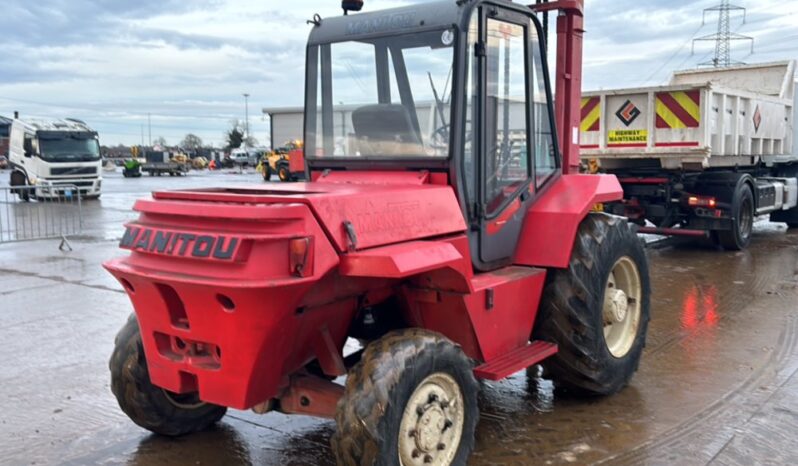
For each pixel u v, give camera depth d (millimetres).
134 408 4023
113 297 8078
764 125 11914
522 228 4668
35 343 6262
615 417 4535
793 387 5020
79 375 5422
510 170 4512
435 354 3389
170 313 3371
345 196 3318
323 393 3562
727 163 11070
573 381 4703
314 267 3082
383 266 3119
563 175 5148
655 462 3900
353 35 4352
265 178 34562
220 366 3283
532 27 4645
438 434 3447
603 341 4699
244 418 4625
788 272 9242
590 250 4605
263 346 3170
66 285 8766
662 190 10812
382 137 4246
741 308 7297
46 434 4355
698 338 6242
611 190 4996
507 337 4254
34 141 22844
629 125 10523
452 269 3553
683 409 4648
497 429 4359
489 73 4219
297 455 4070
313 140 4605
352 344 6027
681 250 11227
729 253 10906
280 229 3055
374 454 3105
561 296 4527
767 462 3893
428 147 4047
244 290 2998
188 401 4219
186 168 46812
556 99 5848
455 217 3898
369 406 3133
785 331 6430
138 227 3488
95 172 23500
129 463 3967
